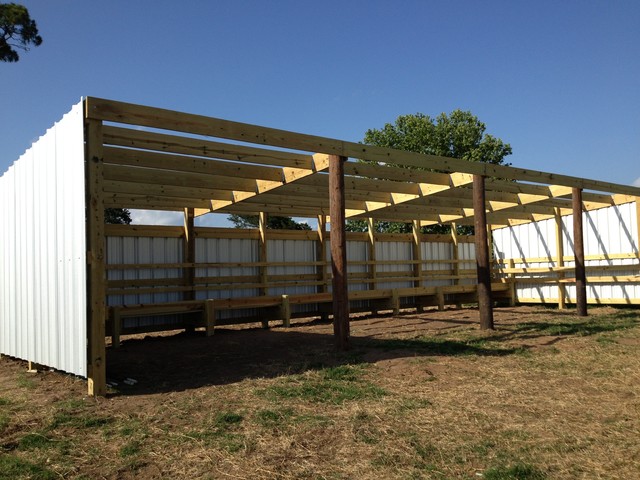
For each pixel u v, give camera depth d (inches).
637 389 194.9
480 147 1044.5
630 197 518.6
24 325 266.1
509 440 143.7
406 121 1079.6
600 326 368.5
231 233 463.5
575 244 451.8
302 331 404.5
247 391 201.9
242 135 248.5
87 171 203.0
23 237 268.1
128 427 160.1
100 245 201.8
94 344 198.7
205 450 140.3
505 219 619.2
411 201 444.8
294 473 124.8
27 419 170.6
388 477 121.4
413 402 182.7
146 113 216.5
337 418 165.8
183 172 336.8
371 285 558.6
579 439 142.7
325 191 407.2
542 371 229.5
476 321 429.4
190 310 389.4
